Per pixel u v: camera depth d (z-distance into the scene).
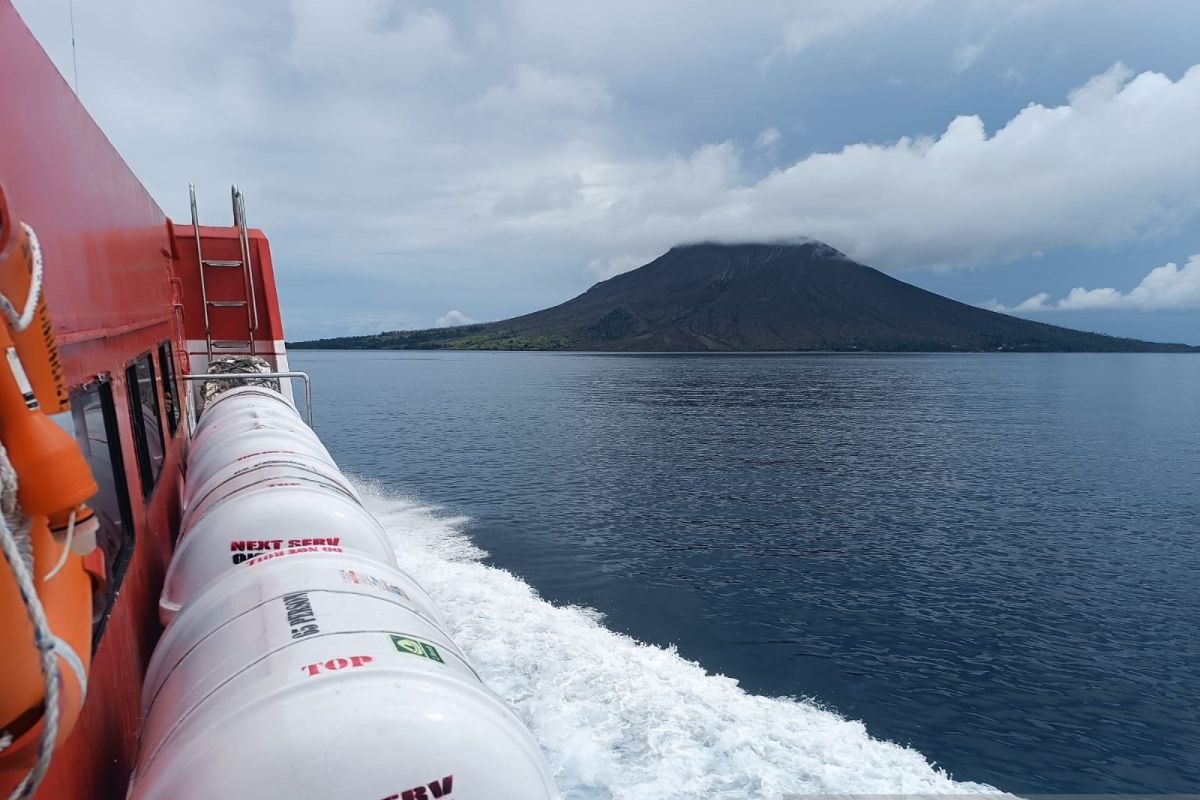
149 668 3.57
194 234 13.88
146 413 7.41
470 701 2.79
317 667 2.75
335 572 3.69
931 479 40.47
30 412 1.66
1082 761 12.73
